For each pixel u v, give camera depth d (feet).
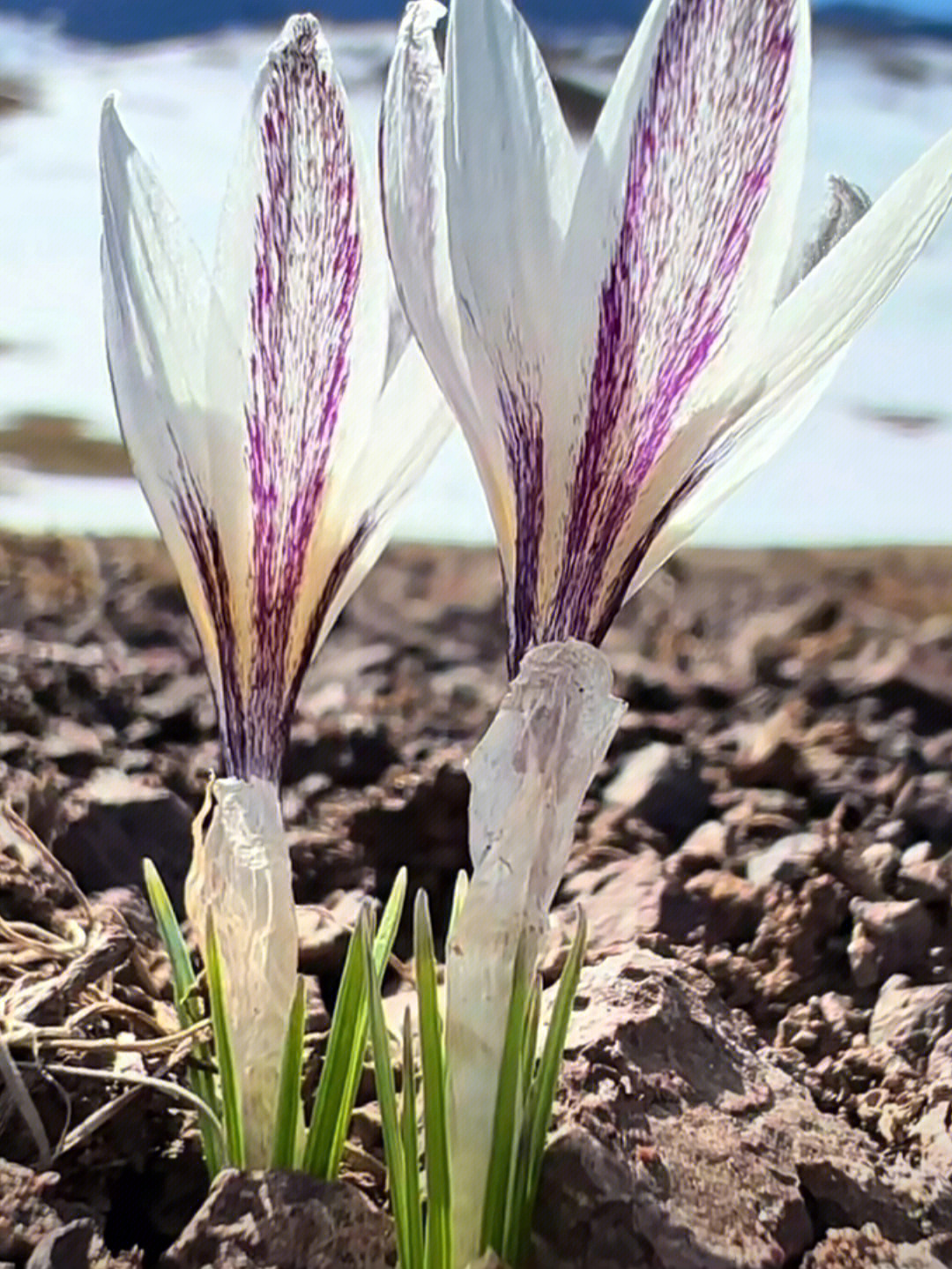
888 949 0.45
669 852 0.55
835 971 0.46
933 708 0.74
